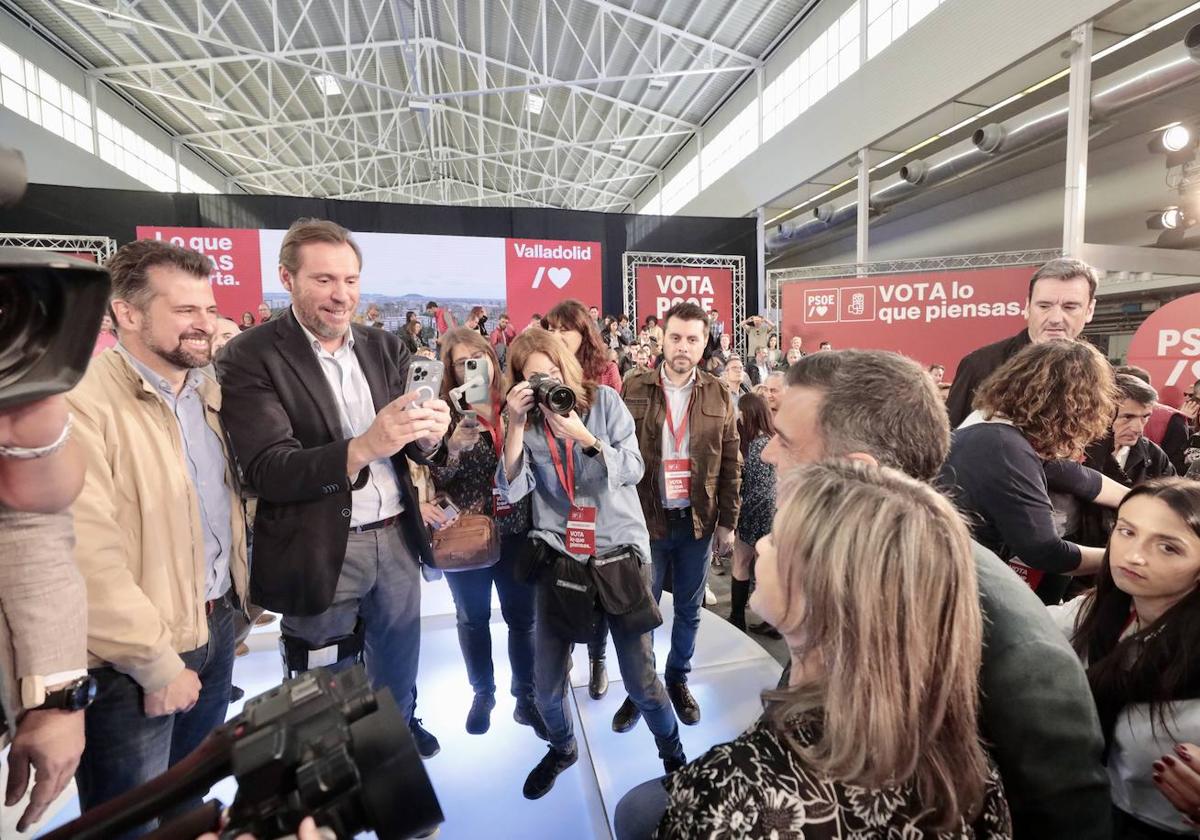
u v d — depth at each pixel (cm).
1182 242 622
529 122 1177
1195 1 452
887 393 72
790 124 873
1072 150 495
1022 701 60
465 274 657
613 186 1634
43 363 43
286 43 847
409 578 144
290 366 125
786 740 51
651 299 719
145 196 591
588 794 160
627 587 145
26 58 807
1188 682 91
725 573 375
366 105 1209
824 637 51
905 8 666
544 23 784
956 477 124
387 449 109
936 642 50
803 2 813
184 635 108
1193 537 94
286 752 41
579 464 148
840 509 52
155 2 772
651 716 154
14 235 566
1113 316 775
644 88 1073
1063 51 506
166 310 104
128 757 100
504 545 175
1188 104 571
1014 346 182
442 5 865
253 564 128
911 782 50
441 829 149
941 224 935
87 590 89
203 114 1121
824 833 48
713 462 199
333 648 136
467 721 185
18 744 68
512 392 145
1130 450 206
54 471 59
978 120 655
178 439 110
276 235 605
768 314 729
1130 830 99
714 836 46
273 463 116
